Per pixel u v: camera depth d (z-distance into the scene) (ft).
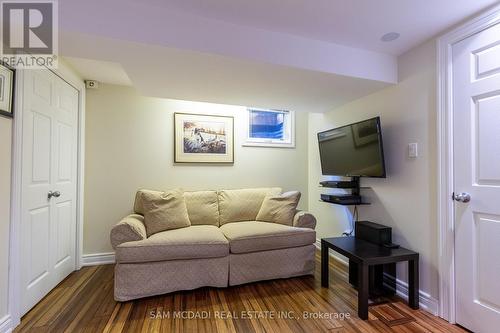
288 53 6.12
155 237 7.29
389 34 6.15
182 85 7.47
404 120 7.04
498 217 5.10
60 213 7.82
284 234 8.17
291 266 8.26
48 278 7.15
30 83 6.23
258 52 5.87
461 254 5.70
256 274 7.87
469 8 5.20
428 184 6.39
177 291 7.33
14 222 5.65
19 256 5.78
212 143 10.70
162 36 5.18
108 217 9.50
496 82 5.11
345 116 9.46
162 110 10.13
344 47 6.67
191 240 7.27
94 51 5.48
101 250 9.42
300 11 5.28
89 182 9.30
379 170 7.38
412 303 6.48
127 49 5.34
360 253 6.48
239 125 11.15
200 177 10.57
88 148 9.29
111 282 7.89
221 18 5.52
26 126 6.09
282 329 5.65
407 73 6.94
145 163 9.91
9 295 5.55
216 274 7.47
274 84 7.35
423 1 4.98
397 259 6.31
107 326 5.71
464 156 5.65
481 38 5.32
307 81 7.12
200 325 5.78
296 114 11.94
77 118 8.81
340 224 9.89
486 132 5.28
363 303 6.06
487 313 5.23
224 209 9.71
